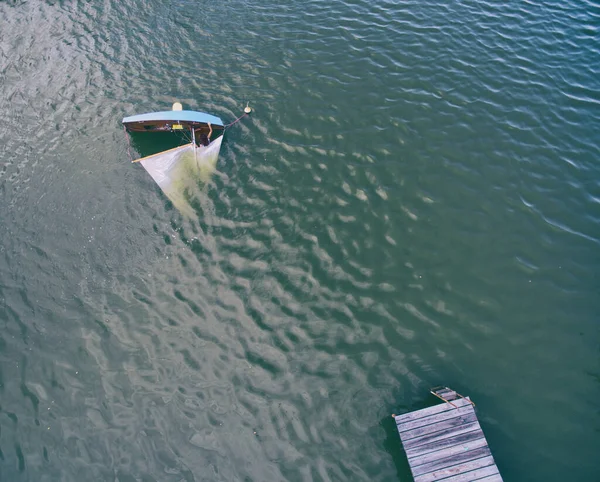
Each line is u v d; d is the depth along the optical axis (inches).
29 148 791.7
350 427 516.7
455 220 684.7
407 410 525.7
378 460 496.4
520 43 938.1
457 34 953.5
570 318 593.0
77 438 519.2
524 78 871.1
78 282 638.5
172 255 658.2
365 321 590.6
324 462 497.0
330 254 651.5
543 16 1001.5
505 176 733.9
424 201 705.0
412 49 923.4
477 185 723.4
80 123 823.7
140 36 974.4
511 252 652.7
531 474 485.7
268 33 970.1
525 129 794.2
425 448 484.1
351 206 700.0
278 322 592.1
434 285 621.9
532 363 558.3
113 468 500.1
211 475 493.0
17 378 563.2
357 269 637.3
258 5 1036.5
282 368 557.0
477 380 545.6
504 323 589.3
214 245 665.0
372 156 757.9
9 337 594.6
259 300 611.8
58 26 1003.9
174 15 1016.9
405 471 489.1
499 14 1003.3
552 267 638.5
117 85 882.1
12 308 618.2
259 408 530.9
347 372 551.8
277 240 666.8
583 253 651.5
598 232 673.0
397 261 644.7
